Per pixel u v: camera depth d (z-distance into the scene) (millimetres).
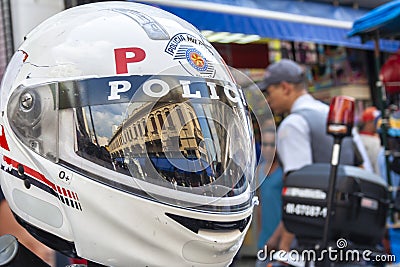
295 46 4242
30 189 954
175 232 896
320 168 1980
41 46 989
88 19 1001
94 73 921
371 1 4207
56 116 919
